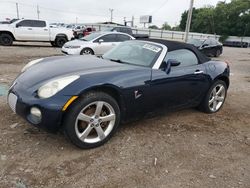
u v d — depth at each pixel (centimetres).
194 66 439
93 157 308
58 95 290
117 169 289
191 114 485
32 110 295
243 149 366
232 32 7781
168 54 400
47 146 322
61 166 286
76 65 356
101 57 438
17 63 949
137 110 365
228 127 441
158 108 396
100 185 261
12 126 365
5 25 1606
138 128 398
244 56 2091
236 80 894
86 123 317
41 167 281
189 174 293
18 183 253
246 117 500
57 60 390
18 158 293
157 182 273
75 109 296
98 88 315
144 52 406
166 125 421
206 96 477
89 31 2477
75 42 1175
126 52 425
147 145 348
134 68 360
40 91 298
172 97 405
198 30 8619
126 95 339
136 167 296
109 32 1220
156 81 369
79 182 262
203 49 1681
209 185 276
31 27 1664
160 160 315
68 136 304
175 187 268
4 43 1620
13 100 321
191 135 393
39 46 1773
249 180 292
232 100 617
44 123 292
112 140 351
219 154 345
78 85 298
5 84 603
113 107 330
